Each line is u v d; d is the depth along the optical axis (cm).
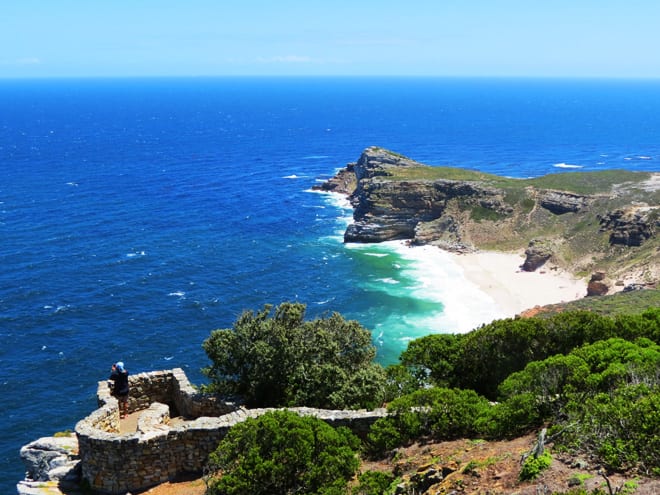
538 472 1575
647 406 1714
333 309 9362
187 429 2230
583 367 2303
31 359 7181
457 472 1739
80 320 8288
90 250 11362
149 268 10550
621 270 10819
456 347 3422
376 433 2236
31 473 2573
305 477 1930
